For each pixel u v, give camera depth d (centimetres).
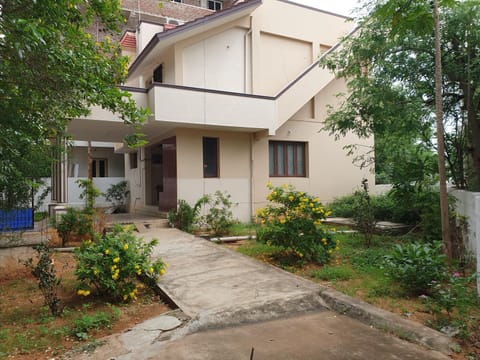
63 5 396
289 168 1309
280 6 1243
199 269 588
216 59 1139
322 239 625
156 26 1509
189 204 1092
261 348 330
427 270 432
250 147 1207
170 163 1133
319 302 450
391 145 947
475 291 439
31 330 376
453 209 656
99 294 475
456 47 718
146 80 1345
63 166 1165
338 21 1366
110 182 1819
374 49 777
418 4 403
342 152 1404
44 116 478
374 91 779
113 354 319
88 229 850
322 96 1353
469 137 759
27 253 747
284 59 1267
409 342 341
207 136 1128
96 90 463
